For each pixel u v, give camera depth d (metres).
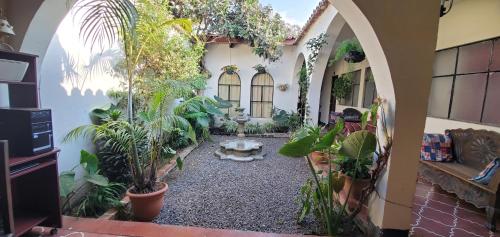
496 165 2.52
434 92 4.39
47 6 2.22
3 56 1.87
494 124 3.26
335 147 2.69
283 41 7.57
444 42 4.13
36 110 1.89
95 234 2.12
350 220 2.40
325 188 2.56
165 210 2.99
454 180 2.94
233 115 8.50
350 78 7.62
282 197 3.39
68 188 2.44
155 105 2.94
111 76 3.85
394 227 2.18
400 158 2.10
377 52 2.13
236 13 7.00
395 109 2.06
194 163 4.88
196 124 6.37
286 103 8.39
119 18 2.15
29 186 2.10
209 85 8.33
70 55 3.03
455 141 3.50
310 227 2.66
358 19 2.14
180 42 4.62
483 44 3.47
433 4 1.99
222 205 3.14
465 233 2.34
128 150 2.85
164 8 3.75
